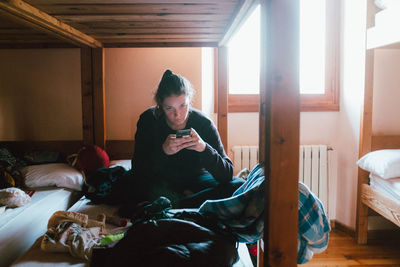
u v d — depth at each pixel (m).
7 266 1.22
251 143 2.68
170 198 1.47
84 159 2.11
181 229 0.94
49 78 2.46
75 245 1.05
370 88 2.25
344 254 2.18
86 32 1.87
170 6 1.35
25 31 1.98
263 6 0.94
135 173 1.53
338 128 2.67
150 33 1.91
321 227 0.95
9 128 2.48
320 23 2.64
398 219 1.88
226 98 2.18
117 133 2.54
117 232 1.24
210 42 2.20
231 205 1.01
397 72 2.48
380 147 2.41
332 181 2.71
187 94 1.36
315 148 2.57
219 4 1.33
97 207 1.55
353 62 2.44
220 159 1.40
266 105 0.74
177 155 1.53
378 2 2.16
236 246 1.06
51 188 1.97
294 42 0.71
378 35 2.06
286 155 0.73
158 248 0.86
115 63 2.50
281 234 0.75
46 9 1.39
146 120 1.55
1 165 2.01
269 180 0.74
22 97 2.47
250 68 2.67
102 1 1.28
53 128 2.50
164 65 2.52
